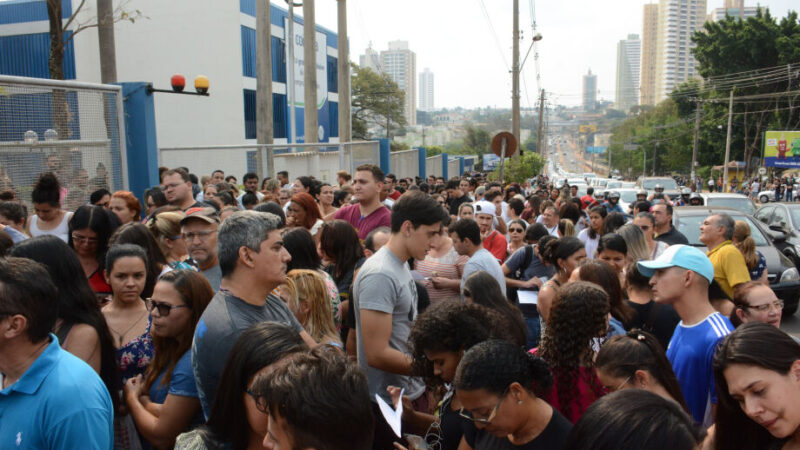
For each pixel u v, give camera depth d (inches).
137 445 117.9
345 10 832.3
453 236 192.9
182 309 112.6
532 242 246.8
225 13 1055.6
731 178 2166.6
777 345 74.9
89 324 109.2
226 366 86.6
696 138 2012.8
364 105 2388.0
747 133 2007.9
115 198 227.9
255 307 103.3
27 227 230.2
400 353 127.9
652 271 131.0
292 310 135.0
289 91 780.0
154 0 1061.8
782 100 1893.5
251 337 86.3
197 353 98.0
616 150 4461.1
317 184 361.7
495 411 79.3
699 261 121.6
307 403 63.9
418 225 131.9
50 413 79.0
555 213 319.6
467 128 3759.8
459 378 80.9
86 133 298.2
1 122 253.1
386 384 133.8
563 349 109.8
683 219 395.2
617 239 179.9
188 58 1068.5
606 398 64.3
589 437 60.8
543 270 232.1
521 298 207.3
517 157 961.5
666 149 3070.9
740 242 237.9
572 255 167.2
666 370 97.9
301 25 1127.0
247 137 1109.1
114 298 133.0
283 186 480.1
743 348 75.7
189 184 252.2
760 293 130.0
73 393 80.7
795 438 76.5
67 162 284.7
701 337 118.3
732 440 84.7
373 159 744.3
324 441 64.2
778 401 73.6
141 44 1070.4
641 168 3710.6
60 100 283.6
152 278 151.2
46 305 82.4
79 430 79.7
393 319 134.0
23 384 79.7
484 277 141.6
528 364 82.7
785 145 1841.8
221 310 99.8
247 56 1096.8
